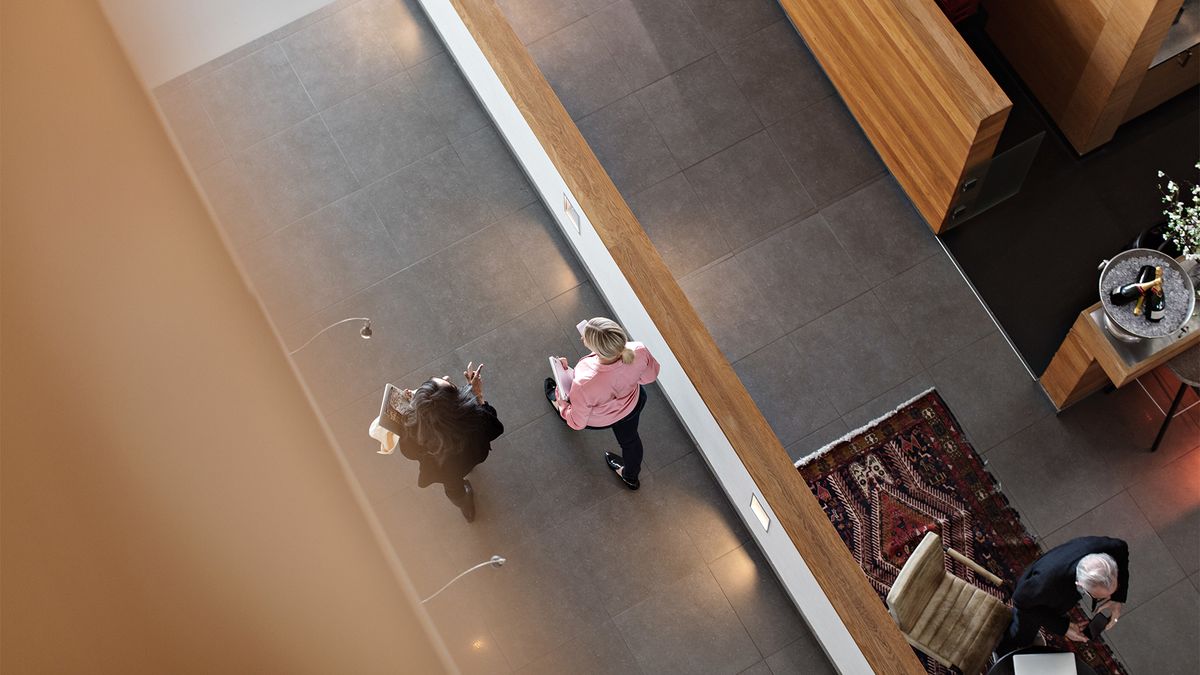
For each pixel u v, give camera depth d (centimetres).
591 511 536
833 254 585
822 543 420
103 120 171
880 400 556
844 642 449
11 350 93
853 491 538
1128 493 534
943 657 477
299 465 241
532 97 493
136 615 92
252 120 609
